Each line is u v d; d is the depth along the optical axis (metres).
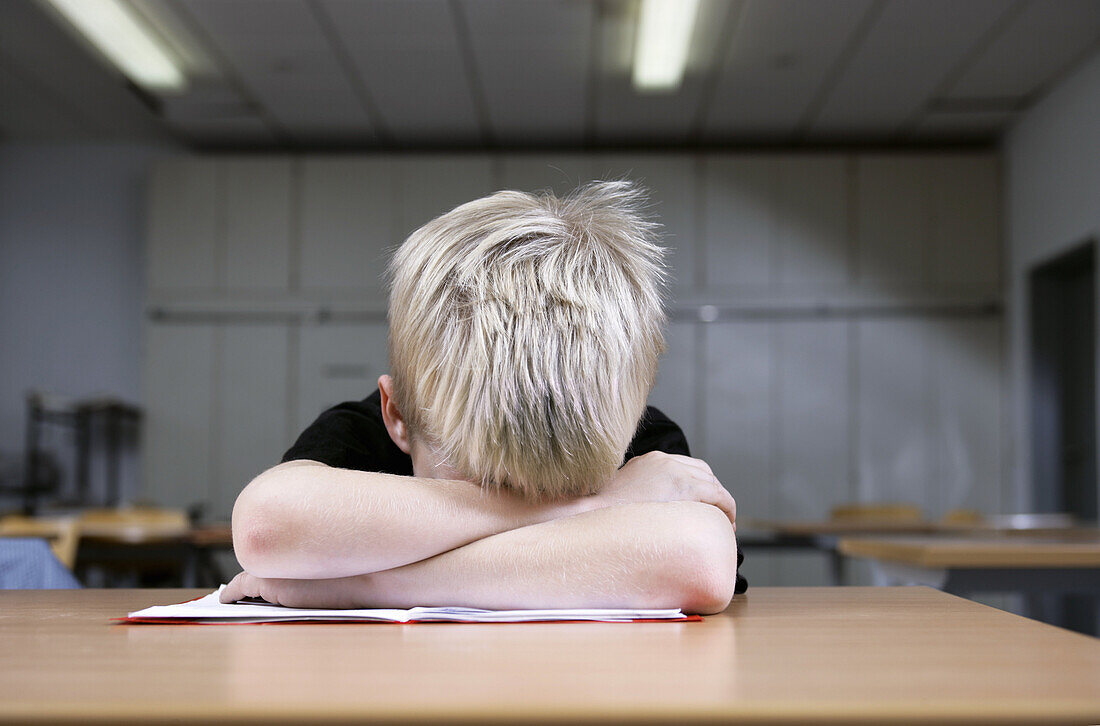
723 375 5.90
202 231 6.05
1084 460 5.38
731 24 4.49
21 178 6.43
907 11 4.36
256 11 4.38
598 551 0.62
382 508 0.62
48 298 6.37
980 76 5.12
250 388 5.94
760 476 5.85
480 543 0.63
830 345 5.92
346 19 4.46
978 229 5.95
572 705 0.33
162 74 5.06
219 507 5.86
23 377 6.30
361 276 6.00
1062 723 0.33
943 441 5.84
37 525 2.37
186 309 6.00
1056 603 5.21
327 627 0.56
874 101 5.47
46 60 5.11
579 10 4.38
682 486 0.68
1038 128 5.48
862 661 0.43
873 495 5.82
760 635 0.52
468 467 0.64
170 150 6.48
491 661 0.43
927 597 0.75
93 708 0.33
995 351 5.88
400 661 0.43
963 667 0.41
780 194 5.99
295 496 0.62
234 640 0.51
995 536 2.25
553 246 0.65
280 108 5.59
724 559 0.62
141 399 6.32
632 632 0.54
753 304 5.93
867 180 5.99
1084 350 5.41
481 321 0.62
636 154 6.05
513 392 0.61
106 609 0.69
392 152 6.27
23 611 0.68
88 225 6.41
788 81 5.18
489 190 6.05
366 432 0.86
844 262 5.96
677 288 5.94
